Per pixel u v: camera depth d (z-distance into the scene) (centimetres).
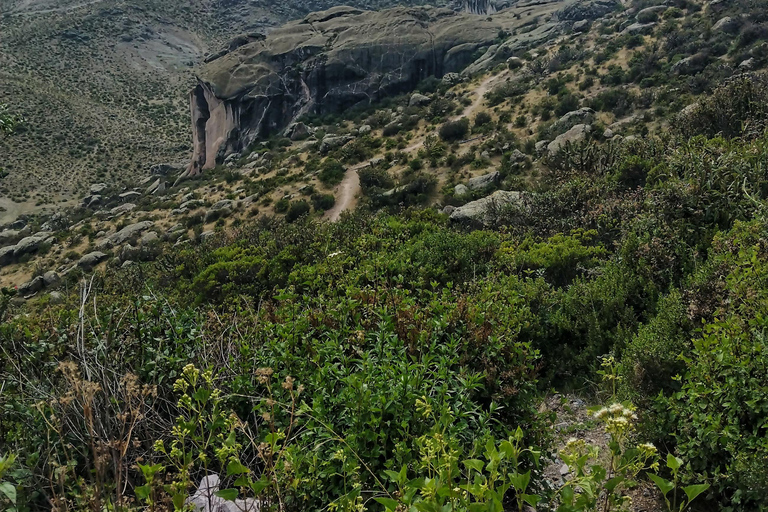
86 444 270
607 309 607
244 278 1136
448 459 200
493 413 355
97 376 308
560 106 3975
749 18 3972
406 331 427
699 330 381
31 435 294
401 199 3506
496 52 6744
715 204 681
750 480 284
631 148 1622
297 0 19700
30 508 255
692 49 3962
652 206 779
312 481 255
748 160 748
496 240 988
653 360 409
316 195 3791
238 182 5209
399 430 296
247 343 400
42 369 360
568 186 1327
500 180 3278
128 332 388
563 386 560
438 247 903
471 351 405
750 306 376
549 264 843
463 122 4341
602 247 894
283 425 314
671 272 625
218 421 247
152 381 345
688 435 329
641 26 4925
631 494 351
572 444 205
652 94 3525
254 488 211
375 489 283
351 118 6719
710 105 1334
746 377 310
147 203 6000
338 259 830
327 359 360
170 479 268
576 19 6519
